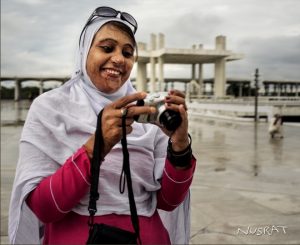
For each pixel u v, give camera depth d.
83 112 1.61
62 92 1.65
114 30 1.61
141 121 1.38
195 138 12.31
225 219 3.89
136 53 1.77
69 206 1.38
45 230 1.65
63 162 1.49
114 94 1.71
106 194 1.53
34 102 1.60
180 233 1.83
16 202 1.51
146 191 1.68
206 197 5.00
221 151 8.82
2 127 17.70
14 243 1.53
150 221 1.66
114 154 1.57
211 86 52.75
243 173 6.40
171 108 1.37
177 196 1.64
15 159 8.74
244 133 14.71
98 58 1.61
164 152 1.78
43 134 1.52
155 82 46.44
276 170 5.30
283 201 3.21
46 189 1.37
